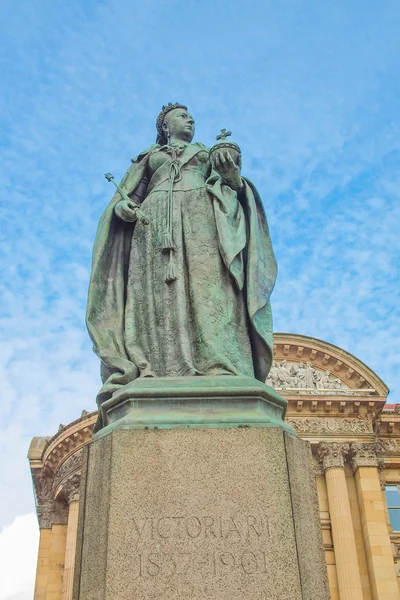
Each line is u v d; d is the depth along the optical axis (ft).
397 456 130.11
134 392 14.62
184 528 12.69
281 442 13.79
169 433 13.74
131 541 12.51
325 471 120.78
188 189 18.78
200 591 12.03
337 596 108.78
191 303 16.92
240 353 16.63
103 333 17.03
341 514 114.73
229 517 12.86
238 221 18.30
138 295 17.57
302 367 139.64
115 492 13.05
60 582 128.06
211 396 14.67
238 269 17.51
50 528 135.13
